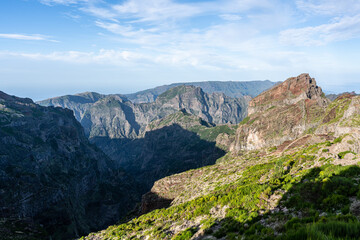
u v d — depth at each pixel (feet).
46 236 440.45
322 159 149.69
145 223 189.37
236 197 132.57
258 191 126.41
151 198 334.65
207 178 306.14
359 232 40.09
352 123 323.98
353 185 90.43
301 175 133.39
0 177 517.14
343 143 158.51
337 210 78.28
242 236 83.97
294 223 70.79
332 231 42.68
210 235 101.04
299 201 94.12
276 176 161.89
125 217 375.04
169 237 127.65
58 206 597.11
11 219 443.32
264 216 94.89
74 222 623.77
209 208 144.05
